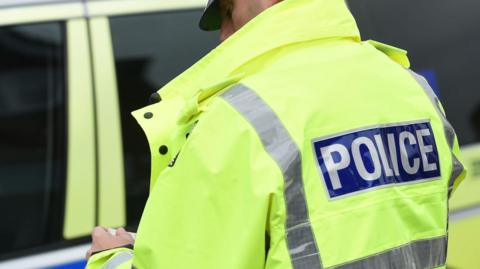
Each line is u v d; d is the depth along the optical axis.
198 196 1.57
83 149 3.05
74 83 3.11
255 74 1.73
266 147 1.55
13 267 2.91
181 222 1.58
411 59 3.64
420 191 1.79
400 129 1.80
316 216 1.56
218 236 1.54
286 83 1.68
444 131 1.94
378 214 1.64
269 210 1.52
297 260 1.52
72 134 3.06
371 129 1.73
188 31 3.35
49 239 2.98
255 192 1.50
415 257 1.72
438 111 1.96
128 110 3.13
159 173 1.83
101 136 3.08
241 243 1.50
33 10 3.16
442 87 3.66
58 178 3.03
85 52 3.15
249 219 1.50
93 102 3.10
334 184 1.60
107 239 1.97
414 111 1.87
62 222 2.99
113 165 3.06
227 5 2.07
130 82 3.17
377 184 1.67
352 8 3.60
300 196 1.55
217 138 1.59
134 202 3.05
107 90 3.13
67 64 3.13
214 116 1.61
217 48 1.83
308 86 1.70
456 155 2.00
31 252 2.96
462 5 3.86
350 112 1.71
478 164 3.60
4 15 3.13
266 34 1.78
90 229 3.00
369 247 1.59
